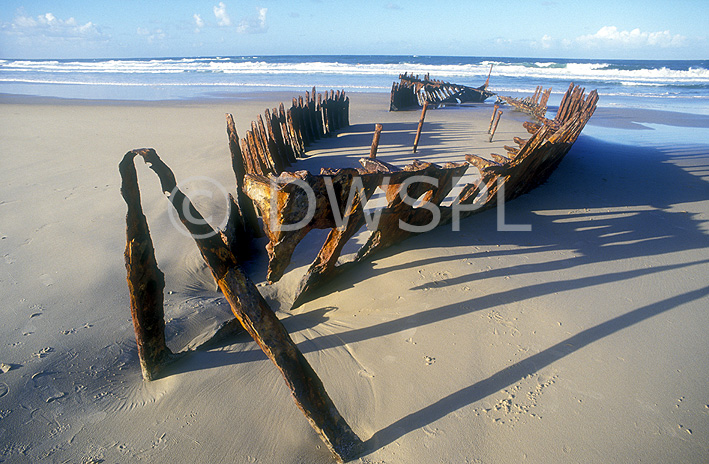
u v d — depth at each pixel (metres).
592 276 4.42
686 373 3.07
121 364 3.11
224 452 2.42
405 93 20.19
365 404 2.79
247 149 5.44
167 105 18.45
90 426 2.56
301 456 2.42
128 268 2.62
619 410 2.73
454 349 3.28
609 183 7.67
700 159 9.48
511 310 3.77
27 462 2.31
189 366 3.08
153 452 2.40
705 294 4.11
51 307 3.74
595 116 16.72
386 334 3.48
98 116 14.66
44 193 6.68
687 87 31.62
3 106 17.33
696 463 2.38
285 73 44.16
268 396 2.82
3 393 2.72
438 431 2.57
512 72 44.53
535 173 6.91
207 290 4.32
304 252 5.07
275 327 2.48
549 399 2.80
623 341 3.40
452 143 11.27
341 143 11.71
